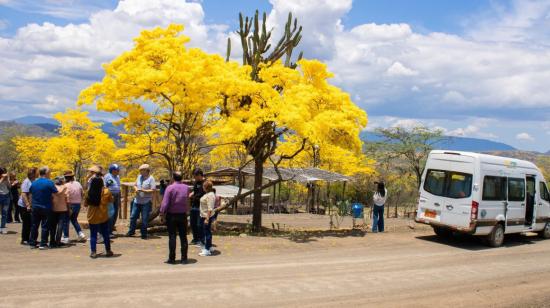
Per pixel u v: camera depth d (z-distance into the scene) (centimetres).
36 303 664
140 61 1453
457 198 1434
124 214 1741
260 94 1518
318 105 1638
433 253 1301
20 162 4091
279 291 792
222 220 2316
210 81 1457
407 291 843
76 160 2869
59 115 2798
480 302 799
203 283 822
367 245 1396
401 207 3841
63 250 1088
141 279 833
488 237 1466
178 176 1007
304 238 1480
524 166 1612
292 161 3256
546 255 1353
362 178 3919
